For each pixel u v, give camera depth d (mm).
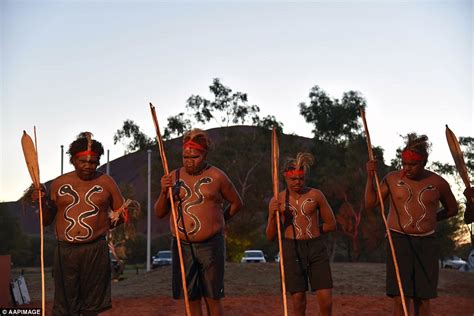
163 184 6727
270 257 46688
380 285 14422
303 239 7613
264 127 42094
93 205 6703
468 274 16406
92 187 6746
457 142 7410
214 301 6906
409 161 7234
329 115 50188
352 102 50406
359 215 43156
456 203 7531
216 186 6941
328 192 44094
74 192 6707
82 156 6625
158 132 6809
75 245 6684
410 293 7230
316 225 7691
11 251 50250
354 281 14930
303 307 7723
